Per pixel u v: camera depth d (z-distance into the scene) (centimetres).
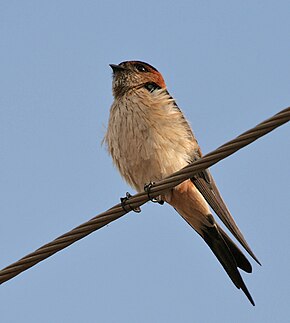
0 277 886
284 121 831
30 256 892
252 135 852
